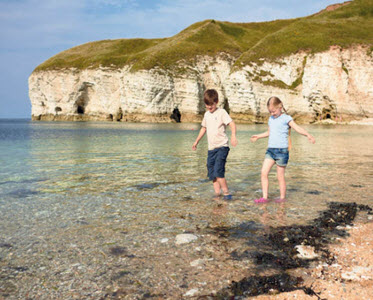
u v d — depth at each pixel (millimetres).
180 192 5500
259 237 3393
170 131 28141
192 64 58594
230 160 9555
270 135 5152
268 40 54469
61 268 2682
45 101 70312
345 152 11867
